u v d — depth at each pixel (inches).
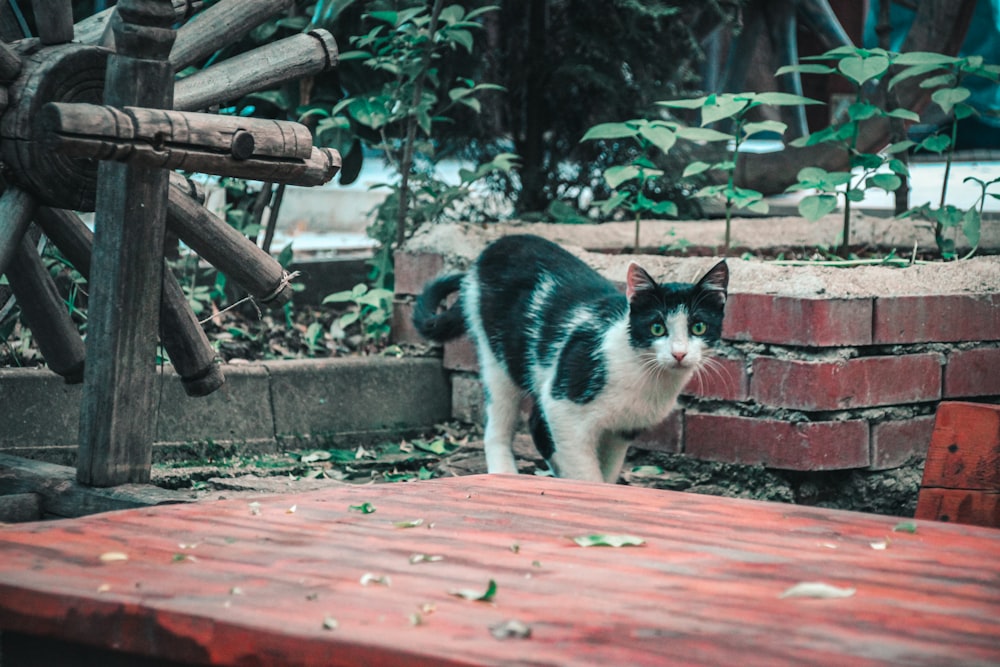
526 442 179.9
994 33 344.8
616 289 163.9
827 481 157.0
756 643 42.6
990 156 366.0
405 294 198.7
